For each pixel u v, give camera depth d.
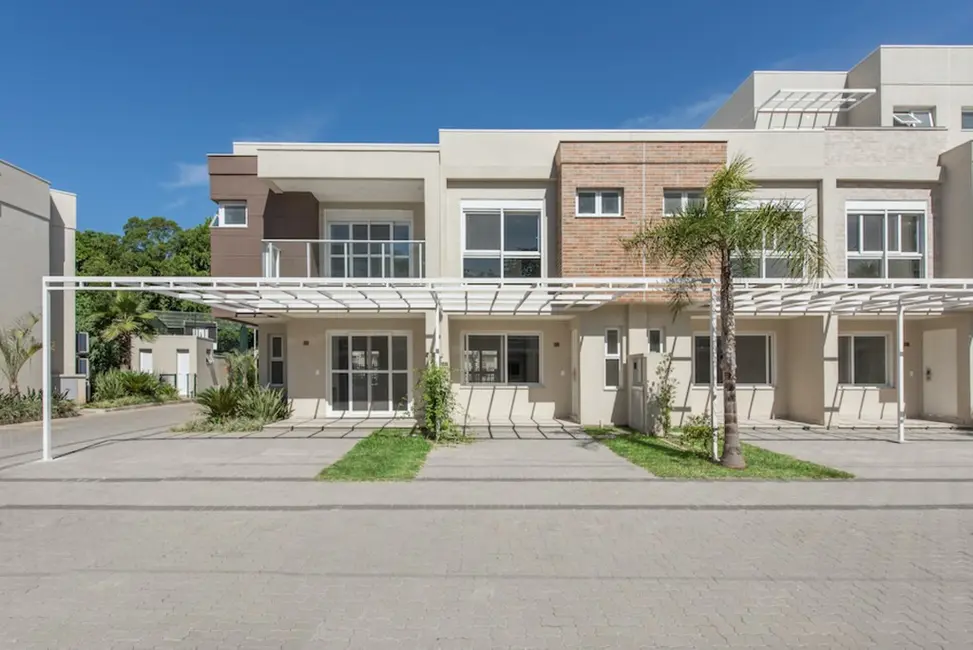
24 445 12.20
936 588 4.80
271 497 7.67
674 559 5.46
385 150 14.88
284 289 10.70
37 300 19.72
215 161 15.59
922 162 15.43
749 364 16.28
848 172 15.21
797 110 19.30
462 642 3.89
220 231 15.48
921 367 16.06
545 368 16.08
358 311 14.92
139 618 4.23
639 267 14.17
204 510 7.11
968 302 13.14
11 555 5.57
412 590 4.74
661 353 13.84
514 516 6.86
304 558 5.48
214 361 34.62
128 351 25.41
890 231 15.45
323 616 4.27
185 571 5.16
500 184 15.05
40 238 19.88
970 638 3.96
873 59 18.12
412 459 10.03
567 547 5.79
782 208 9.56
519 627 4.11
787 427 14.32
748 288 11.71
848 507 7.24
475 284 11.24
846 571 5.17
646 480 8.59
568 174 14.29
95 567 5.25
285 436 12.88
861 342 16.28
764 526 6.50
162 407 23.86
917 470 9.33
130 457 10.47
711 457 10.18
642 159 14.31
